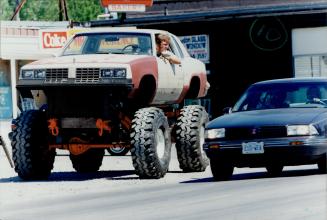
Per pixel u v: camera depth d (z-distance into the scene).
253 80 52.41
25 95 20.77
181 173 21.89
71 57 20.66
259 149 17.81
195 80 23.48
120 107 20.52
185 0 56.88
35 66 20.28
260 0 55.09
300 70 51.81
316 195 14.51
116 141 20.77
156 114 20.28
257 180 17.94
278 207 13.15
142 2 53.84
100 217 13.16
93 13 101.00
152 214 13.10
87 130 20.69
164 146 20.61
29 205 15.48
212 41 52.69
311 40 51.44
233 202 14.12
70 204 15.29
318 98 19.09
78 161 23.47
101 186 18.69
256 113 18.72
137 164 20.05
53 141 20.95
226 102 52.78
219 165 18.55
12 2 107.62
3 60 53.41
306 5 50.69
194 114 22.09
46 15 106.38
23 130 20.72
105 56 20.52
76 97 20.34
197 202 14.42
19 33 53.25
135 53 21.06
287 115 18.11
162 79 21.05
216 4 56.25
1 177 22.20
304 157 17.72
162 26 52.88
